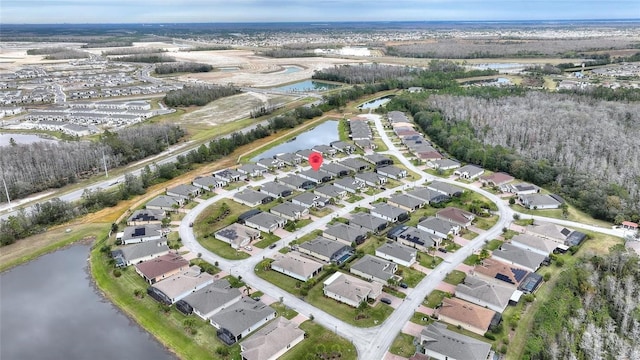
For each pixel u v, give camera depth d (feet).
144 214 423.23
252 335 268.82
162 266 338.75
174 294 307.17
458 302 292.20
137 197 485.56
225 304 298.15
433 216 423.23
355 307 297.33
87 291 330.95
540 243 364.17
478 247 372.17
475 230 401.49
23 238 404.16
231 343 266.77
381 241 387.55
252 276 335.47
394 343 264.11
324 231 396.57
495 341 264.93
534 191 476.13
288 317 288.71
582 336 278.67
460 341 253.85
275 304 302.04
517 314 286.87
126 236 388.16
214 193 490.49
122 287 328.08
